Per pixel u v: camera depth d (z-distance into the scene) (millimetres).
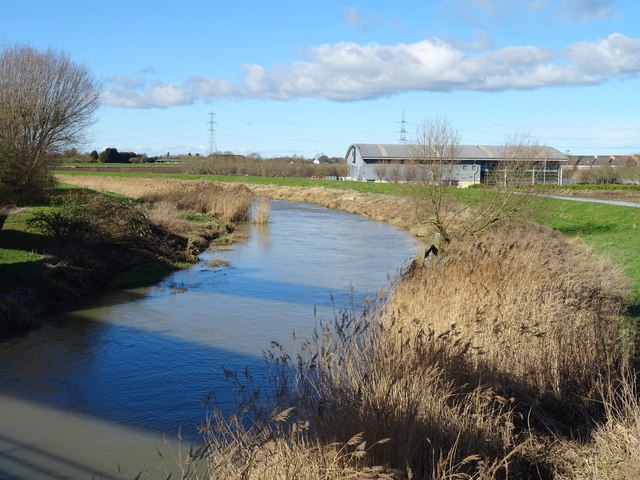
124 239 19844
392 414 5691
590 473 5730
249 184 68500
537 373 7488
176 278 17781
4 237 17812
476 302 9062
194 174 88438
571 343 7910
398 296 10547
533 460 6125
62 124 31422
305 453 4914
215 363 10102
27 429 7660
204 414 7996
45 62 31625
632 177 71938
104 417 8016
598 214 29594
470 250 12719
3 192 26172
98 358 10477
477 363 7215
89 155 116125
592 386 7395
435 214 22547
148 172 89625
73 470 6590
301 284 16859
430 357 7184
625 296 12867
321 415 5613
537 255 12344
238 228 31734
